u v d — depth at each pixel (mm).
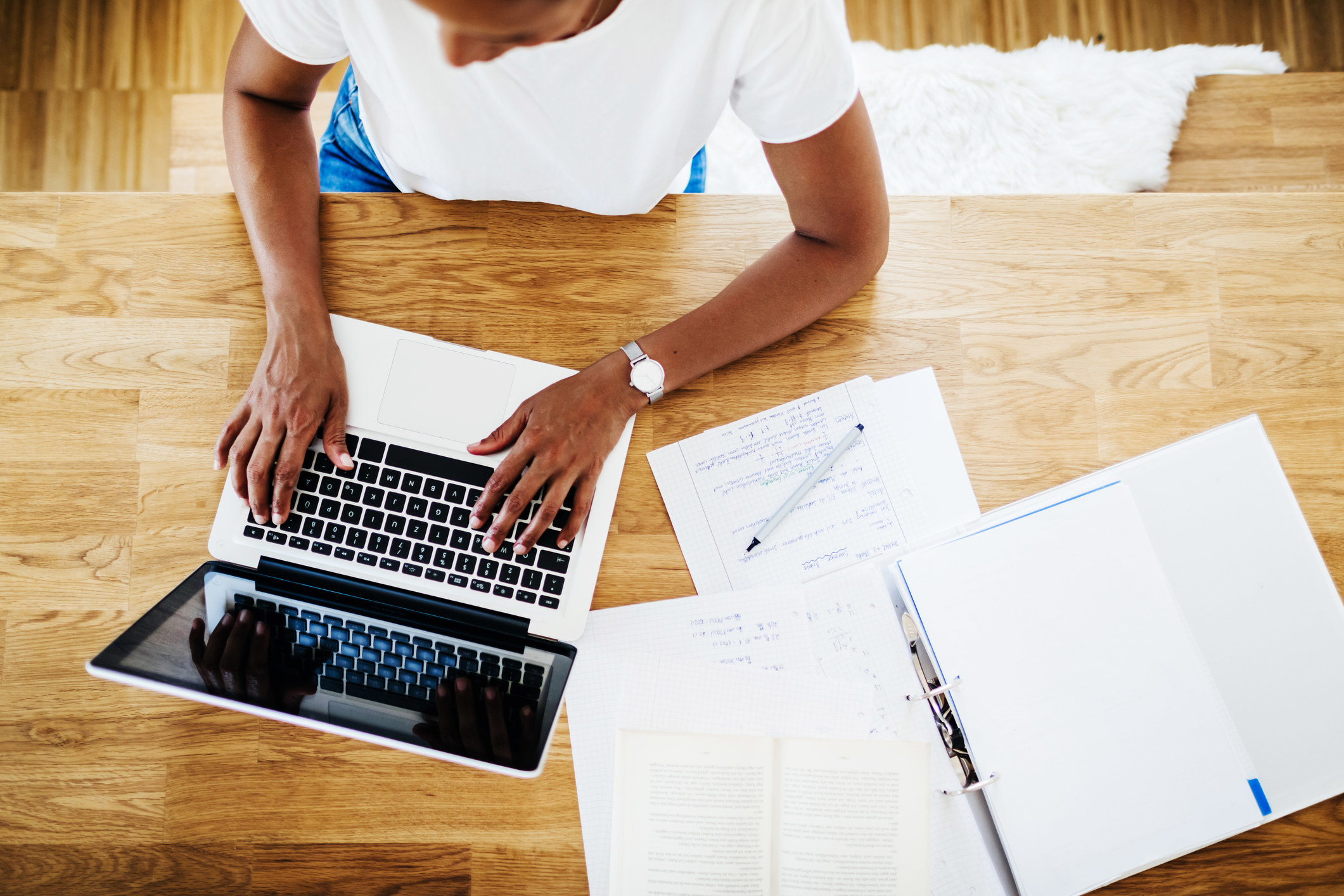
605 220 955
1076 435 927
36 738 859
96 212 948
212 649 773
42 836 844
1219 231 950
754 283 905
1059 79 1438
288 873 843
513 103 775
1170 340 939
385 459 884
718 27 685
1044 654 865
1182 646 860
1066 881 830
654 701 853
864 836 824
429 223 952
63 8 1758
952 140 1435
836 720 851
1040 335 942
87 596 893
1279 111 1430
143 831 846
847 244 890
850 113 780
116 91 1745
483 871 845
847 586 890
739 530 907
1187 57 1435
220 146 1392
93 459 913
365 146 1074
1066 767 848
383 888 843
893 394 931
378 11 689
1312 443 923
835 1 700
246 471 880
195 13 1763
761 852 822
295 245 917
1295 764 852
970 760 859
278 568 864
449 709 765
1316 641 872
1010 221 957
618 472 904
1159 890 844
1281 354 936
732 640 880
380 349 914
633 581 896
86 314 937
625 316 945
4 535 899
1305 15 1728
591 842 845
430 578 860
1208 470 899
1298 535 887
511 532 874
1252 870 845
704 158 1122
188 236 949
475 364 917
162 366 929
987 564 877
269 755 858
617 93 759
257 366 933
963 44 1737
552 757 856
